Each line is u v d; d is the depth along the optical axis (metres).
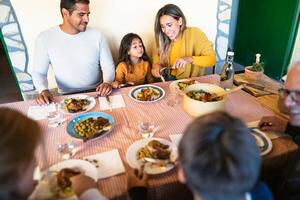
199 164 0.58
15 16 2.16
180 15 2.03
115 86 1.77
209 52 2.12
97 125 1.28
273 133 1.20
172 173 0.98
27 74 2.42
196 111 1.31
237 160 0.57
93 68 2.13
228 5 2.83
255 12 3.47
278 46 3.27
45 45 1.94
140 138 1.20
